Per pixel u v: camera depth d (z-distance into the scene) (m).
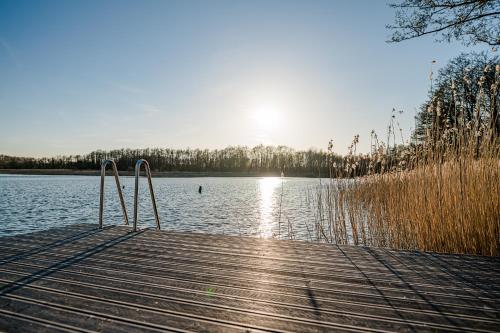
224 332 1.62
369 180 6.15
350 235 7.35
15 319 1.73
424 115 5.11
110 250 3.27
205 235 4.04
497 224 3.62
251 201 22.53
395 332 1.65
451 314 1.86
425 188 4.29
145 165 4.44
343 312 1.86
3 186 37.88
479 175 3.85
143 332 1.61
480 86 4.16
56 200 21.70
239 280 2.39
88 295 2.07
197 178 84.75
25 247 3.38
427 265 2.84
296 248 3.38
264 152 88.75
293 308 1.91
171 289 2.19
